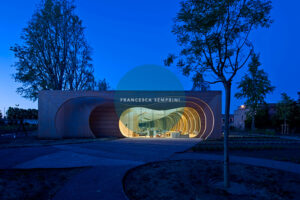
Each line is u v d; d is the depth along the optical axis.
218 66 4.59
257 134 21.20
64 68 20.86
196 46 4.53
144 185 4.17
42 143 11.32
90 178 4.52
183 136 15.95
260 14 4.08
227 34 4.43
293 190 3.94
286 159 6.98
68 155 7.69
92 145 10.88
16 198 3.54
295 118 23.92
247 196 3.60
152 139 14.43
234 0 4.12
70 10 20.62
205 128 15.11
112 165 5.90
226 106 4.37
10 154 7.88
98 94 14.78
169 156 7.63
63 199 3.31
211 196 3.57
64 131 15.14
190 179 4.58
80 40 22.00
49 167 5.64
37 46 18.69
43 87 19.80
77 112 15.40
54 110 14.43
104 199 3.31
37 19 18.84
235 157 7.43
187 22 4.50
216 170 5.43
